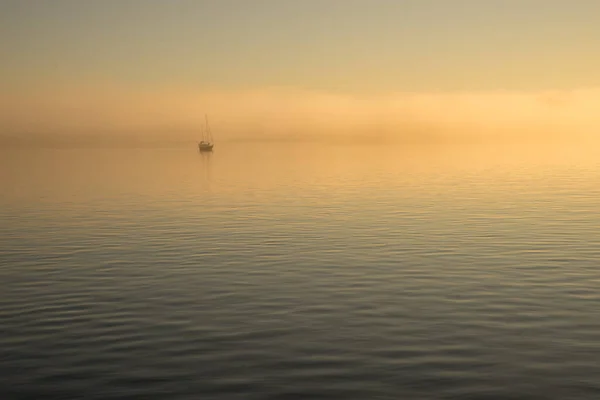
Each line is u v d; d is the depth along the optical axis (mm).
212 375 15383
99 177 91250
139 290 23609
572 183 67750
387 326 18875
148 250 31703
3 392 14555
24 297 22781
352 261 28234
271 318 19891
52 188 71688
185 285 24297
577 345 16953
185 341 17828
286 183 75812
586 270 25562
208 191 66312
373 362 16016
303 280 24875
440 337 17781
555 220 39719
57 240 34938
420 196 56531
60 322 19750
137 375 15438
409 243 32438
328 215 44562
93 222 42281
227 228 38906
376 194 59438
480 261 27656
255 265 27766
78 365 16125
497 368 15477
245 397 14141
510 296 21891
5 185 76312
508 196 54969
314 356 16516
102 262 28781
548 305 20703
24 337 18344
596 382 14562
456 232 35688
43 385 14922
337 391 14336
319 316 20016
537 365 15617
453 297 21922
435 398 13898
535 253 29156
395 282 24234
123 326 19266
